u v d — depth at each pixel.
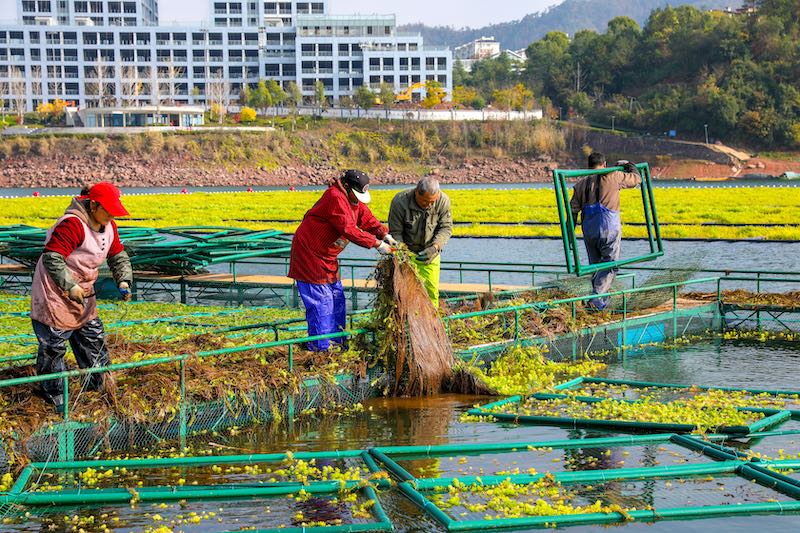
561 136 150.38
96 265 8.67
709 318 16.73
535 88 190.50
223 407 9.93
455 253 32.34
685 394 11.38
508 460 8.77
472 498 7.68
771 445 9.23
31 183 121.75
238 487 7.87
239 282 20.55
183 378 9.55
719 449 8.84
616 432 9.77
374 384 11.30
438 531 6.97
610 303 15.60
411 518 7.24
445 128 148.62
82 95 151.62
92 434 8.92
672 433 9.53
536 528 7.04
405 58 157.75
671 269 16.92
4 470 8.45
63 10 161.88
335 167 137.75
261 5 165.00
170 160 128.50
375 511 7.36
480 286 19.45
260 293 20.41
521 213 47.88
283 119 150.38
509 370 12.54
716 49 176.88
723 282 23.44
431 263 12.34
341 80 158.00
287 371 10.55
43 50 150.38
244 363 10.80
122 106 148.38
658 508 7.37
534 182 139.50
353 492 7.86
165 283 21.17
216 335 13.38
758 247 31.64
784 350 14.68
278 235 23.67
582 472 8.12
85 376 8.99
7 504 7.53
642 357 14.25
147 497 7.69
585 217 15.35
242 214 49.66
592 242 15.38
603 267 14.66
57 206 55.59
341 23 159.00
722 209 47.25
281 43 160.00
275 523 7.16
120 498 7.67
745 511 7.33
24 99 150.38
